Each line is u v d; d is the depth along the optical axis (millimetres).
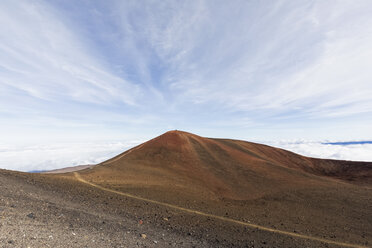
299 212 22109
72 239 8398
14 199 12781
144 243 10453
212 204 22953
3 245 6215
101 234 10188
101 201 17719
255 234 15070
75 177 27250
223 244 12734
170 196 23281
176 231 13789
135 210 16844
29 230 8094
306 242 14492
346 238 16031
